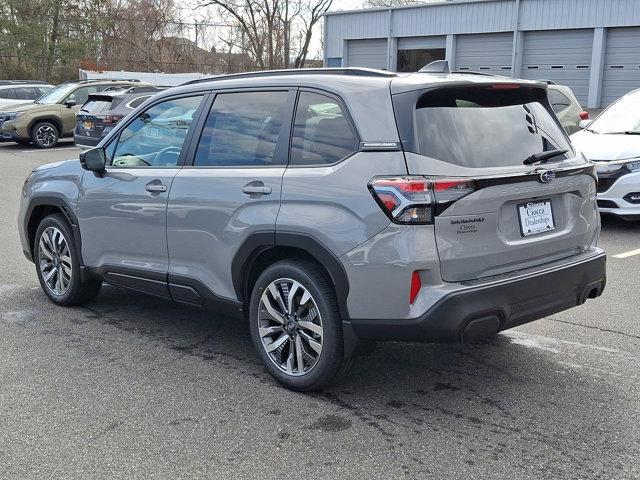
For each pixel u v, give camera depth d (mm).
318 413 3945
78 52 42344
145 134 5137
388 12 32750
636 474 3303
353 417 3895
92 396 4152
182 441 3619
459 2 29953
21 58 41188
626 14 25266
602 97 26609
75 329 5359
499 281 3791
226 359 4762
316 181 3965
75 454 3482
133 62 50625
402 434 3697
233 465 3383
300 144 4188
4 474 3297
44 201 5770
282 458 3449
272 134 4344
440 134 3803
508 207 3918
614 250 7957
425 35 31562
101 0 42844
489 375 4496
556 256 4203
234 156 4520
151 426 3781
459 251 3699
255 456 3471
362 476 3283
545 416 3908
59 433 3697
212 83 4820
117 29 50562
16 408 3986
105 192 5215
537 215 4074
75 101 21109
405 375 4492
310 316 4105
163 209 4777
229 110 4637
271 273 4227
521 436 3674
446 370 4574
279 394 4199
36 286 6555
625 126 9695
